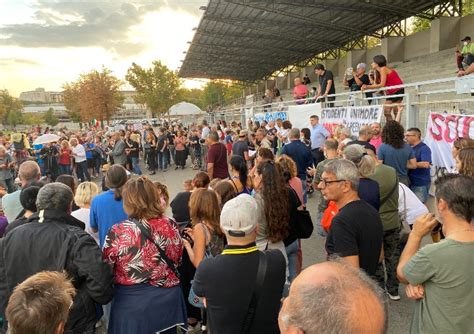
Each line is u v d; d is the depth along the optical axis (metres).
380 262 3.65
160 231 2.62
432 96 7.61
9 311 1.56
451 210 1.88
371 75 8.12
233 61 35.72
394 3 18.70
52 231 2.50
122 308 2.54
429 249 1.89
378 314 0.94
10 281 2.45
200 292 2.13
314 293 0.97
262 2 16.86
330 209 3.49
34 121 87.81
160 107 56.06
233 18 20.59
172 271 2.66
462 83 5.08
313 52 31.33
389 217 3.66
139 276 2.54
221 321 2.05
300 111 10.98
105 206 3.50
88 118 48.84
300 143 7.12
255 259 2.10
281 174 3.49
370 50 25.70
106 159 17.28
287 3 17.02
